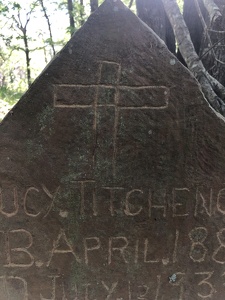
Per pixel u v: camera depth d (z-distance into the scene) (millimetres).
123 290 428
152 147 385
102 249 414
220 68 705
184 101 374
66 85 366
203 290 431
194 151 388
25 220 400
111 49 360
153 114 377
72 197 396
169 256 418
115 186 395
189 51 614
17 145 378
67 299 428
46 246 409
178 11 667
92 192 396
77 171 389
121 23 354
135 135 382
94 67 363
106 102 373
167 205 403
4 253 409
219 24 690
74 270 418
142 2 777
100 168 389
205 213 406
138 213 404
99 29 355
